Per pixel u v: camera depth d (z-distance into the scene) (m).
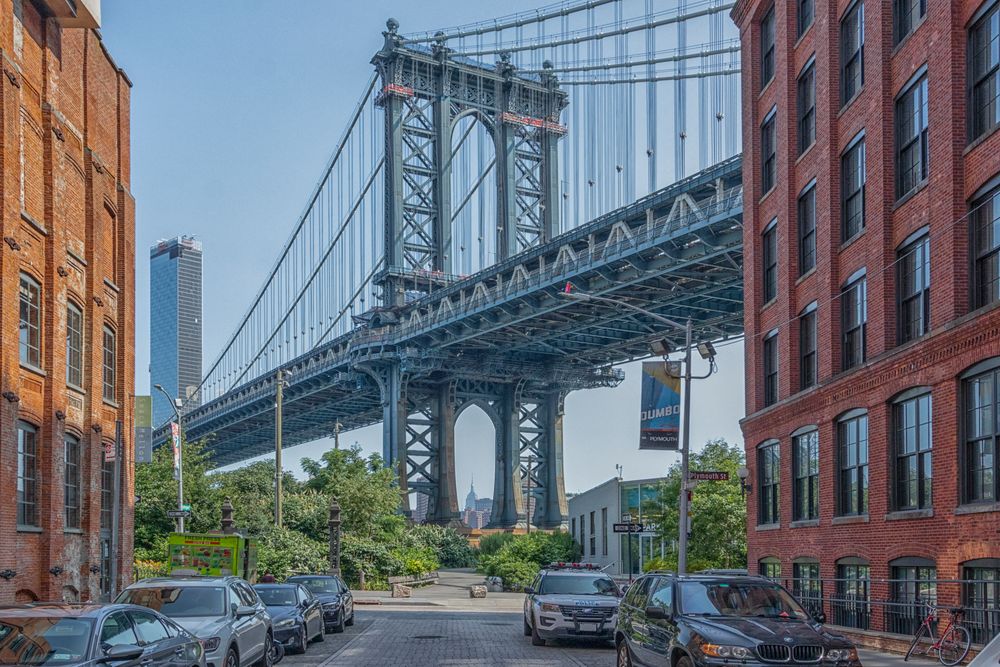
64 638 11.09
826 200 27.70
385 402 96.25
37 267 24.58
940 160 21.48
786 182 30.73
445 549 86.69
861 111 25.89
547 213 98.44
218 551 32.22
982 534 19.22
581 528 76.56
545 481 108.19
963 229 20.75
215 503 51.59
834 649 13.05
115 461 24.77
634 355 95.62
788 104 30.94
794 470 29.67
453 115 98.00
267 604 23.55
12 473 22.53
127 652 11.16
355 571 59.16
